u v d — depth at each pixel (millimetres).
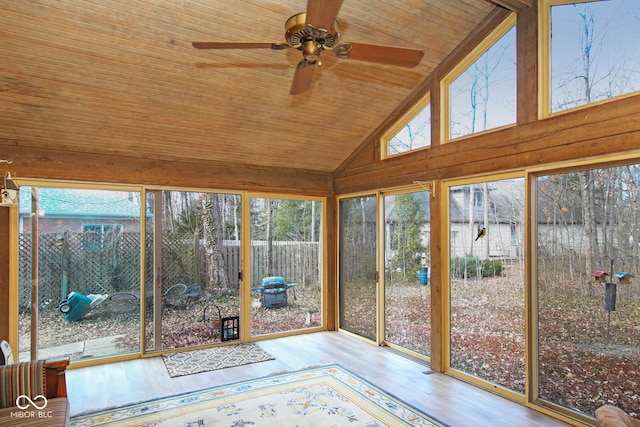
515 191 3352
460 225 3863
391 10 3217
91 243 4203
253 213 5125
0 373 2348
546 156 3070
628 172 2648
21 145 3793
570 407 2930
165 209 4578
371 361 4246
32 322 3904
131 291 4383
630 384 2607
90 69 3154
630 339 2617
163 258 4551
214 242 4859
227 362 4203
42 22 2721
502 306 3443
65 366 2477
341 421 2930
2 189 3314
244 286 5000
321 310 5613
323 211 5637
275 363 4188
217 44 2244
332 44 2244
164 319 4535
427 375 3850
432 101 4117
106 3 2695
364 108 4414
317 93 3994
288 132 4539
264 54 3367
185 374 3867
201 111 3885
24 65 2998
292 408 3141
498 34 3543
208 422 2916
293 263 5398
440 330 3934
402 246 4586
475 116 3748
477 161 3635
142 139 4133
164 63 3254
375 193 4938
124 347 4328
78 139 3932
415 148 4414
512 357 3344
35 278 3930
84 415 3020
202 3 2844
